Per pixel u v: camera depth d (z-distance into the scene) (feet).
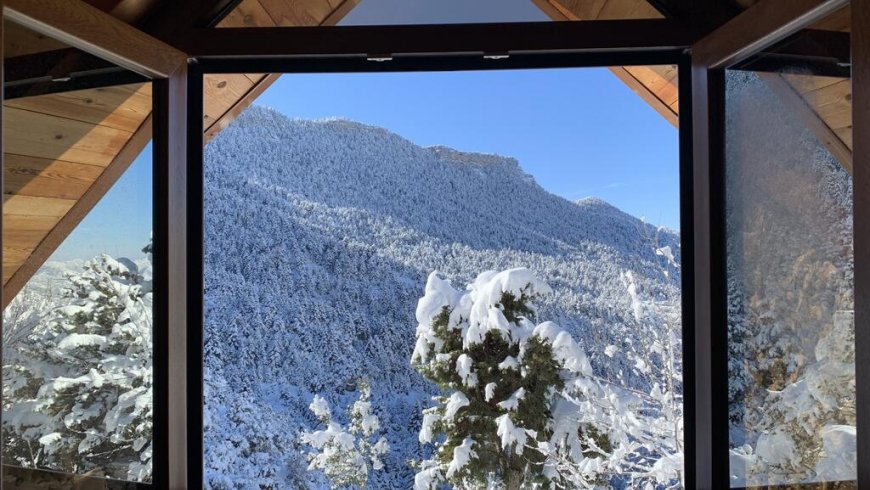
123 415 6.13
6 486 4.77
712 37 6.26
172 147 6.64
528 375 9.30
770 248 5.56
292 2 6.97
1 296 4.56
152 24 6.93
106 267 5.93
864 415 4.18
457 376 9.50
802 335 5.12
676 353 10.73
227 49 6.93
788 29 5.14
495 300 9.52
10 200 4.84
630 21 6.84
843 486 4.63
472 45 6.86
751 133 5.83
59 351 5.35
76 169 5.51
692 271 7.09
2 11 4.46
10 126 4.79
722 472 6.41
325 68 7.15
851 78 4.25
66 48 5.35
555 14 6.88
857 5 4.15
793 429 5.25
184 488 6.86
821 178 4.83
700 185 6.60
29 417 5.01
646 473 10.26
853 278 4.46
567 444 9.49
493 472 9.39
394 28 6.89
